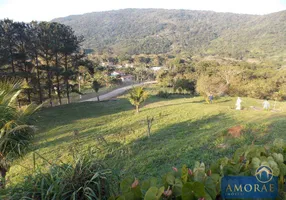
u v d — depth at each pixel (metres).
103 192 2.07
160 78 50.81
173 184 1.44
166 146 7.47
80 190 2.00
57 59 22.19
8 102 4.54
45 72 21.12
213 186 1.39
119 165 5.57
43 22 20.16
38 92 20.28
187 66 53.97
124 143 8.62
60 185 1.92
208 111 14.55
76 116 16.52
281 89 28.11
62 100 32.03
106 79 49.09
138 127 11.84
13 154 4.25
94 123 14.02
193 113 14.41
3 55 16.70
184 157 5.95
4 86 4.64
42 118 15.31
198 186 1.28
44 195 1.86
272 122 8.46
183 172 1.55
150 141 8.65
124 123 13.37
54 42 20.38
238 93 29.45
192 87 34.06
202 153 6.02
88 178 2.10
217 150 6.04
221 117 12.18
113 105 21.22
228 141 6.64
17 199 1.84
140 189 1.44
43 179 1.97
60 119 15.41
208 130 9.31
